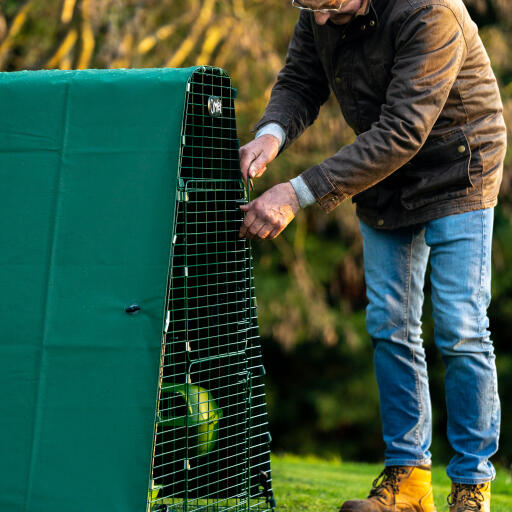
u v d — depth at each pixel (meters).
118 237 4.28
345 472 8.59
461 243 4.85
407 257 5.24
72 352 4.25
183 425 4.71
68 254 4.34
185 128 4.38
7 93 4.60
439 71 4.62
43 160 4.47
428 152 4.90
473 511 4.81
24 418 4.26
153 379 4.11
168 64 14.78
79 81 4.50
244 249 4.80
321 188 4.64
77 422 4.18
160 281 4.16
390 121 4.62
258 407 4.94
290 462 9.67
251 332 4.89
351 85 5.06
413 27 4.60
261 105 15.69
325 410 22.64
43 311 4.33
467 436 4.88
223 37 15.07
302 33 5.50
